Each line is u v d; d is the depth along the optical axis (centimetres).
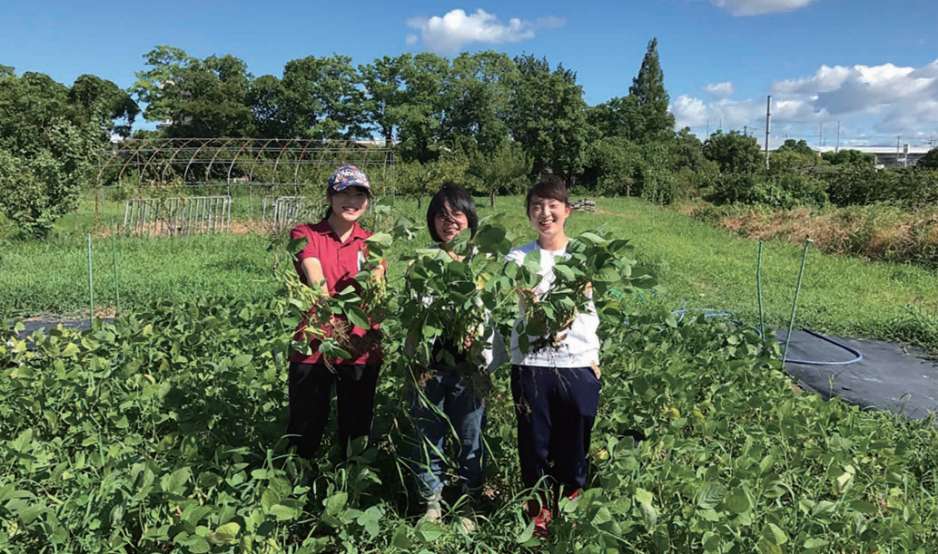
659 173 4328
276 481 247
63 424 352
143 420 354
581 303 262
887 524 267
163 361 404
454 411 299
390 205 286
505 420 367
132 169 2152
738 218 2314
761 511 260
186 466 272
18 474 284
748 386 426
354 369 306
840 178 3186
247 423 352
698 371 425
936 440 399
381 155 2573
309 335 280
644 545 251
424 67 5531
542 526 280
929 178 2667
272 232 1577
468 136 5522
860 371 637
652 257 1380
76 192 1548
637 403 366
